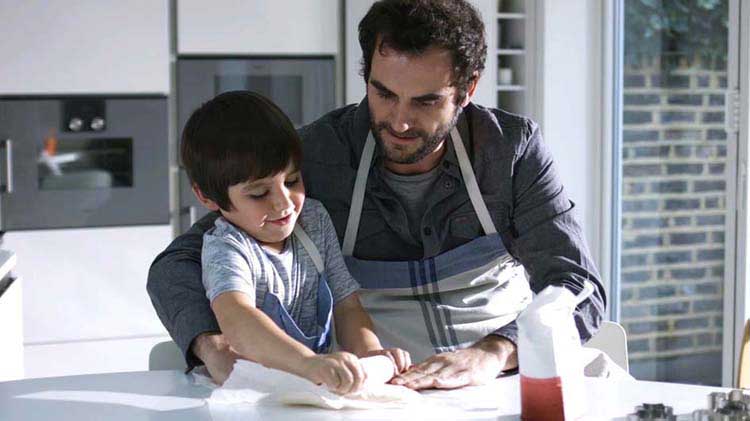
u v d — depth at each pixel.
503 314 2.04
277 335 1.65
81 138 4.12
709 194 3.87
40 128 4.08
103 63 4.12
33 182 4.09
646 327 4.21
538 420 1.46
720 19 3.78
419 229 2.05
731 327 3.78
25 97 4.07
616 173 4.32
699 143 3.91
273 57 4.28
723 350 3.82
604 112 4.32
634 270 4.26
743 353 2.12
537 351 1.45
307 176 2.07
